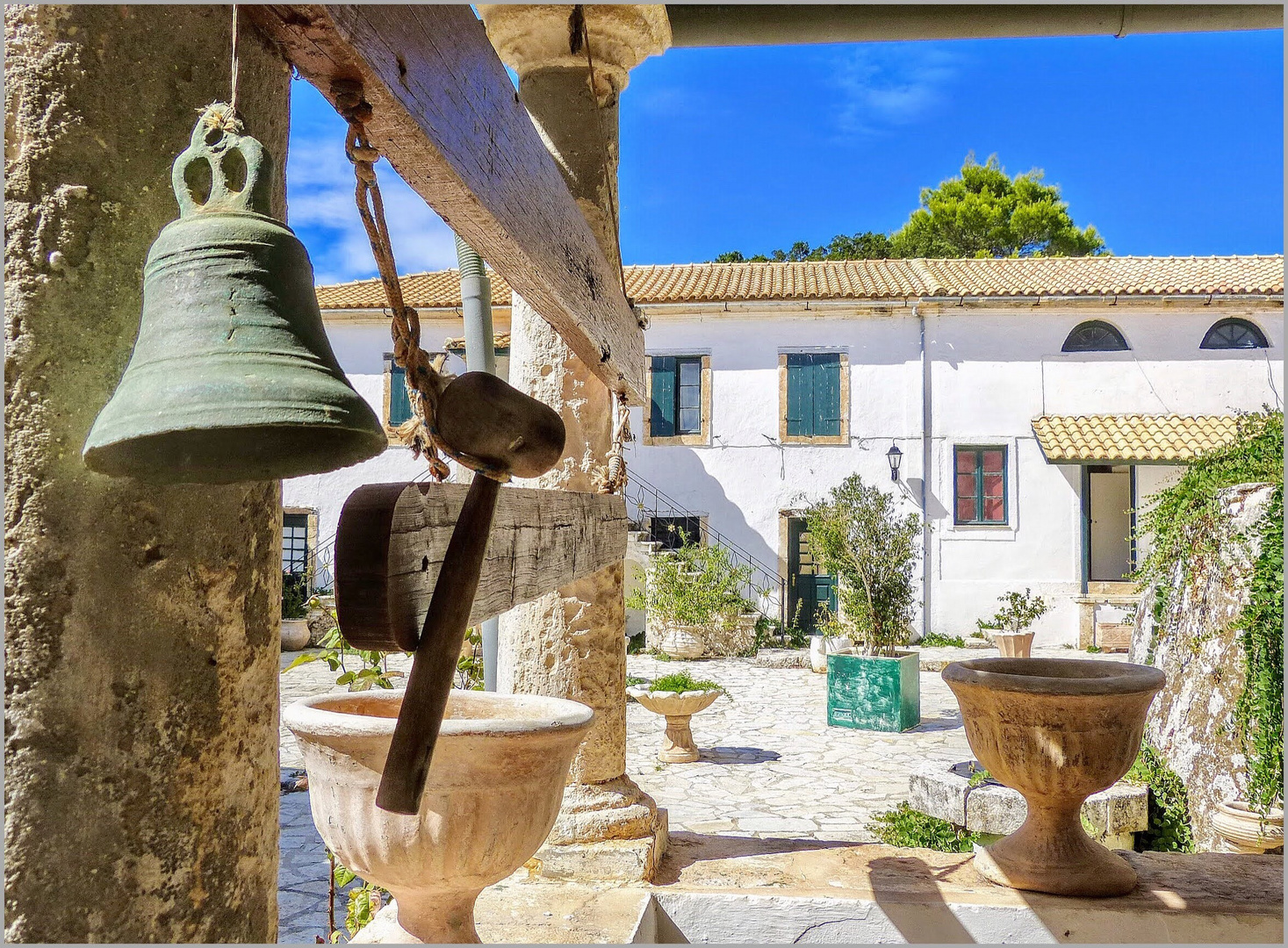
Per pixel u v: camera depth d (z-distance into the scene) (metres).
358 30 1.17
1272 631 5.16
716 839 4.25
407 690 1.32
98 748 1.03
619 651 3.88
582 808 3.66
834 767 9.05
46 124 1.07
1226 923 3.30
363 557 1.31
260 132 1.20
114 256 1.09
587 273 2.73
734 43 4.18
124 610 1.06
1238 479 6.24
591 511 2.86
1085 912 3.33
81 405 1.06
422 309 17.73
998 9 4.02
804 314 18.14
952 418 17.73
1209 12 4.02
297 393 0.93
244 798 1.17
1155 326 17.42
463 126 1.58
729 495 18.12
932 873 3.74
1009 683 3.59
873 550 11.57
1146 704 3.63
